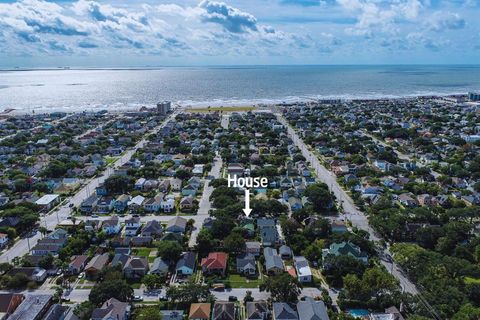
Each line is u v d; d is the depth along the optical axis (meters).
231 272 110.94
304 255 116.94
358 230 132.12
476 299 93.19
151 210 155.75
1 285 103.69
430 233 125.06
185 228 135.50
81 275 108.50
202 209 156.25
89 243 126.81
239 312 92.75
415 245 116.12
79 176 198.12
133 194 168.38
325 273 108.75
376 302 94.00
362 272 104.69
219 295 99.88
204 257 118.69
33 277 105.56
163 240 123.44
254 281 106.62
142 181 182.38
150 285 101.19
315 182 179.75
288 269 111.25
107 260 113.88
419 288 101.31
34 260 113.00
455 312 86.94
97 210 154.75
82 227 135.50
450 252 119.25
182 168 198.50
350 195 171.50
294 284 98.69
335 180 191.62
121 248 120.62
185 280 106.25
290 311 89.38
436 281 97.25
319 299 96.69
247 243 123.25
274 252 117.75
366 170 198.62
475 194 166.50
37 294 98.69
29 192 171.50
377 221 133.88
